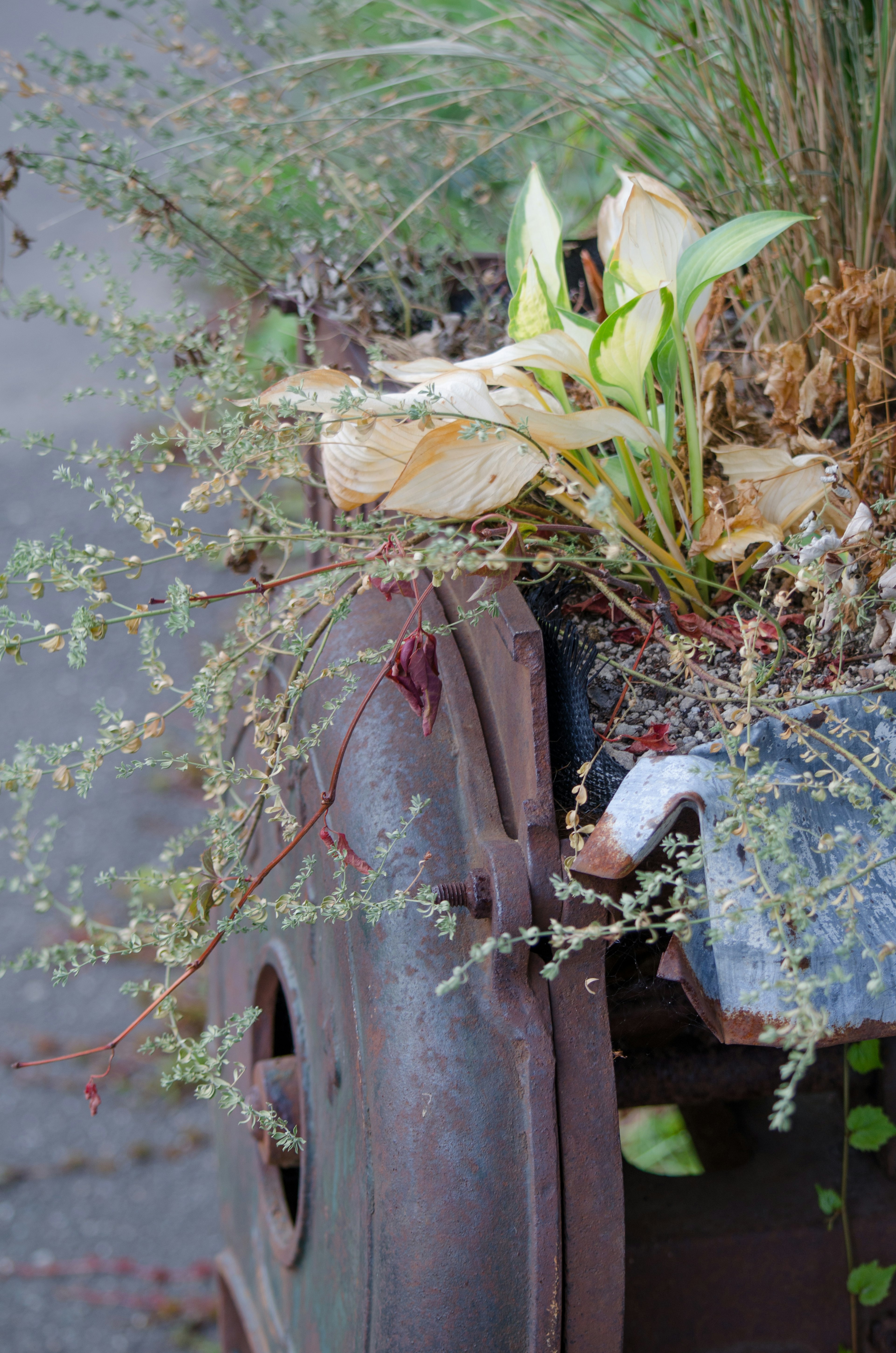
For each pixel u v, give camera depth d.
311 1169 1.11
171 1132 2.84
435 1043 0.84
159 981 3.21
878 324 1.05
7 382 5.46
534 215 1.05
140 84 1.53
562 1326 0.84
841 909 0.74
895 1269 1.20
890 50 1.18
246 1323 1.48
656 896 0.81
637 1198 1.29
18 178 1.27
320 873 1.04
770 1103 1.44
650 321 0.88
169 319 1.17
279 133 1.43
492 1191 0.83
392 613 1.04
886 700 0.85
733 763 0.77
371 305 1.39
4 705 4.12
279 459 0.92
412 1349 0.84
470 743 0.91
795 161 1.27
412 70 1.66
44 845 0.88
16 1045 3.05
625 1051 1.06
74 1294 2.43
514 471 0.81
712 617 1.00
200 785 3.84
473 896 0.83
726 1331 1.24
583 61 1.52
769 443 1.10
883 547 0.90
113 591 4.43
